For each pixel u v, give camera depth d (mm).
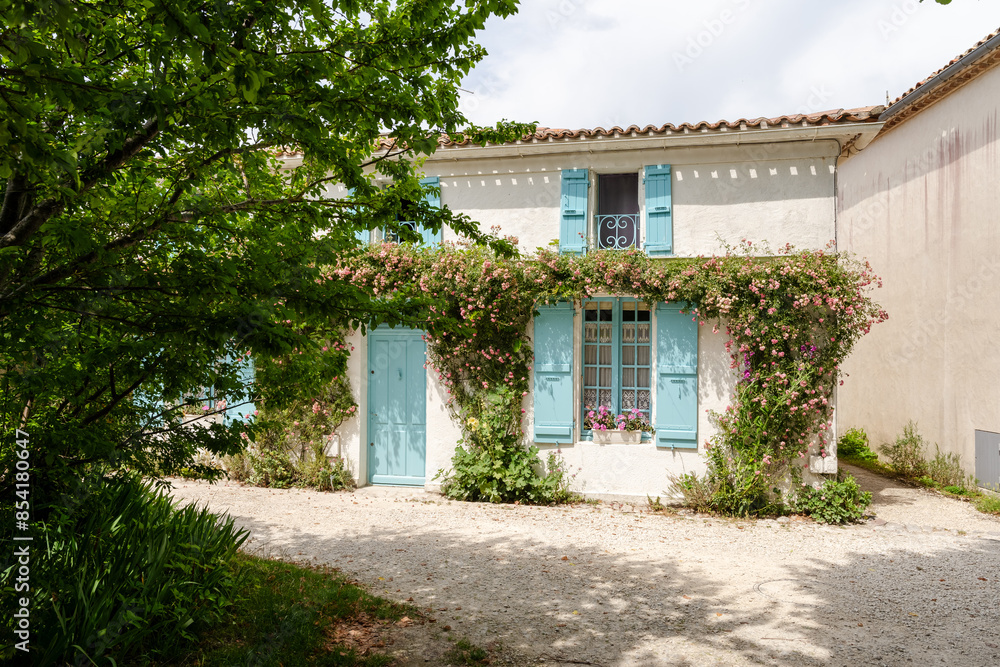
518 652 4027
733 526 7355
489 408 8648
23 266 2633
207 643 3787
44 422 3334
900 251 11508
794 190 8180
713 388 8203
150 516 4355
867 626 4520
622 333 8703
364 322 3166
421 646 4047
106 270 2656
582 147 8523
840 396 14047
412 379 9367
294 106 2738
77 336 3145
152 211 3033
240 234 3344
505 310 8508
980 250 9133
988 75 8992
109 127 2367
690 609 4828
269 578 4957
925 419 10539
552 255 8242
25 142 1995
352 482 9180
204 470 3875
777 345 7824
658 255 8492
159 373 3229
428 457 9078
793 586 5359
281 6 2596
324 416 9195
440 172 9125
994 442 8812
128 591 3592
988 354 8961
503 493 8500
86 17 2324
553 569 5777
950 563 6027
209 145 2746
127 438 3549
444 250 8633
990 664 3939
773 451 7902
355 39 3035
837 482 7824
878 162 12422
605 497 8414
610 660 3943
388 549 6336
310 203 3604
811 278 7641
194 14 1998
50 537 3705
